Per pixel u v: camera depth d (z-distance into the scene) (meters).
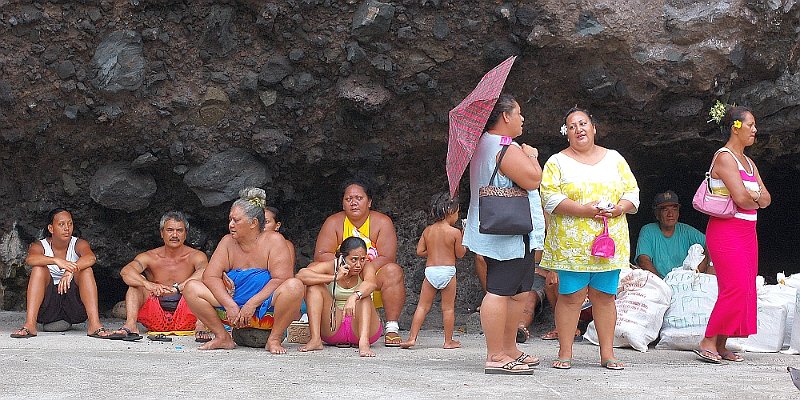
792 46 8.52
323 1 8.34
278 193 9.44
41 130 8.55
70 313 8.42
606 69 8.54
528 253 5.72
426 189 9.85
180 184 9.21
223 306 7.26
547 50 8.45
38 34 8.18
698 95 8.62
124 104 8.46
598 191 6.06
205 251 9.67
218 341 7.36
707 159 9.87
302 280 7.37
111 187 8.80
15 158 8.91
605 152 6.26
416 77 8.58
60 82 8.32
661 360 6.95
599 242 5.97
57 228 8.24
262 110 8.78
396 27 8.34
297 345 7.81
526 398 4.70
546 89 8.81
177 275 8.69
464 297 10.01
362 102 8.52
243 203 7.48
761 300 7.70
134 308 8.27
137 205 8.97
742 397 4.79
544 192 6.14
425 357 6.91
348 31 8.41
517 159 5.53
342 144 9.09
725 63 8.36
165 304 8.45
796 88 8.73
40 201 9.09
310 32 8.45
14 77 8.26
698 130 9.17
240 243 7.54
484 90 5.67
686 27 8.28
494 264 5.71
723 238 6.73
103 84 8.25
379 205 9.82
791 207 11.09
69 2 8.16
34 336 7.91
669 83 8.45
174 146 8.71
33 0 8.10
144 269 8.70
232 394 4.75
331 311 7.54
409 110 8.89
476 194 5.75
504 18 8.27
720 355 6.98
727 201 6.70
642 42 8.35
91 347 7.18
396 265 8.13
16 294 9.74
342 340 7.64
